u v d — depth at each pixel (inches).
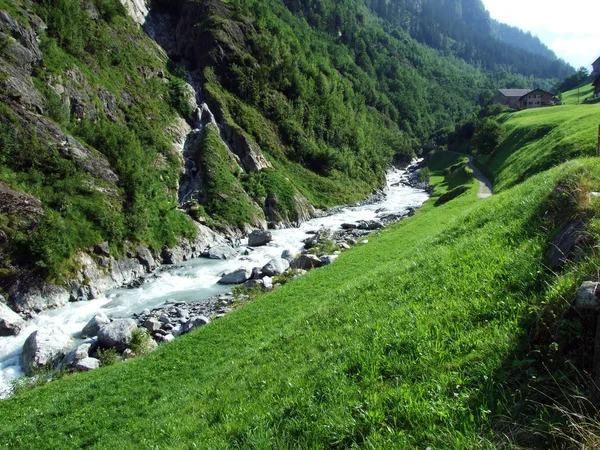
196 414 406.0
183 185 2258.9
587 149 1368.1
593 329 206.5
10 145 1386.6
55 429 562.3
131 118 2188.7
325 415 267.7
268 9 5172.2
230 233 2064.5
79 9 2251.5
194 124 2701.8
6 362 917.2
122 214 1619.1
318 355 397.4
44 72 1739.7
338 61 6235.2
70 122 1747.0
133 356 895.1
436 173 4480.8
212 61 3243.1
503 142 3011.8
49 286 1228.5
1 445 543.8
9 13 1688.0
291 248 1898.4
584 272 241.4
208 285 1417.3
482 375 234.5
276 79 3686.0
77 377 765.3
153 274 1553.9
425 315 348.2
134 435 462.3
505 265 367.2
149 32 3385.8
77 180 1519.4
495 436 189.3
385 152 5083.7
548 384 206.1
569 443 169.8
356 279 829.2
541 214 433.7
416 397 239.5
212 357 698.8
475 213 715.4
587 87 5777.6
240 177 2493.8
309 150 3356.3
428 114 7810.0
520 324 261.0
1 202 1250.6
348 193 3270.2
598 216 311.9
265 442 267.9
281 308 865.5
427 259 571.8
